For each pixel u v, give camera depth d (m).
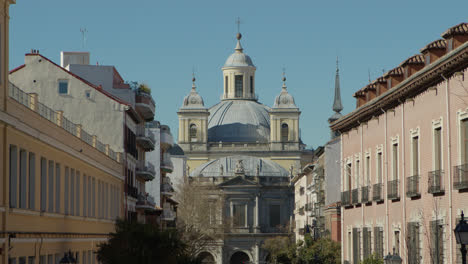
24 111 47.41
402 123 61.00
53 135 54.94
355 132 75.62
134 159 101.00
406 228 59.81
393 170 63.62
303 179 179.62
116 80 106.25
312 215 147.50
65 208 59.88
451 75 50.59
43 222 52.03
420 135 56.75
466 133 48.75
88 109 90.25
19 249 46.09
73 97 90.00
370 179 70.31
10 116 43.62
